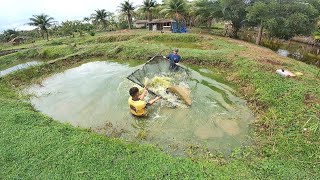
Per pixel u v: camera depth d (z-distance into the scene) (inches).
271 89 344.8
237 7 981.8
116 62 577.3
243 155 223.1
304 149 221.1
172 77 396.2
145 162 204.4
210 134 261.0
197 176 190.1
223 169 200.4
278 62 478.3
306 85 355.3
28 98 377.1
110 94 362.3
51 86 429.4
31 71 518.6
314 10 784.3
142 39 913.5
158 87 345.1
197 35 901.2
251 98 338.3
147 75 374.9
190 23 1589.6
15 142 231.8
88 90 388.5
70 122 295.0
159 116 296.2
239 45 732.0
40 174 192.7
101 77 448.8
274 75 393.7
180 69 408.8
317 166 200.7
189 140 251.0
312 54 733.9
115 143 230.4
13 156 212.7
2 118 277.3
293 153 218.2
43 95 386.6
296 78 384.2
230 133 262.5
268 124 269.6
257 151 229.0
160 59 392.2
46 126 262.5
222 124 279.4
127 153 216.4
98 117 302.2
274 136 246.8
